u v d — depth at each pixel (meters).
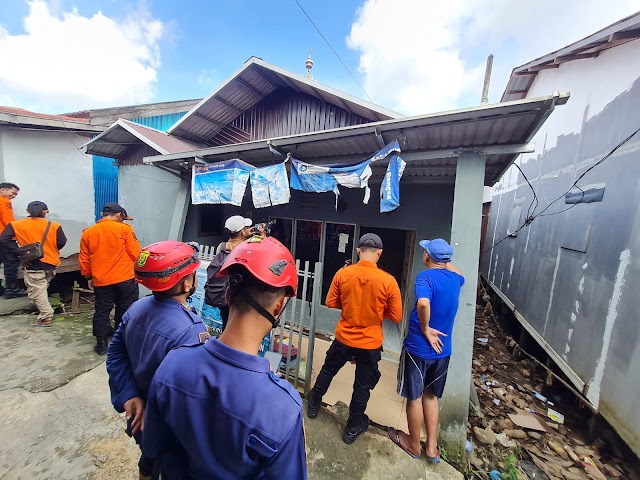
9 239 4.48
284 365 3.26
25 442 2.22
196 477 0.79
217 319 3.84
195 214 5.54
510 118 2.17
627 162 3.03
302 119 5.54
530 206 5.93
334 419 2.63
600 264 3.28
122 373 1.35
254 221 5.66
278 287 0.82
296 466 0.75
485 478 2.40
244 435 0.71
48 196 6.10
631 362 2.65
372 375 2.37
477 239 2.60
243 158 4.24
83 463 2.08
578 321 3.61
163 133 5.93
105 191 7.01
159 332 1.25
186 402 0.75
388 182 2.73
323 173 3.22
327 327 4.82
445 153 2.73
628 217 2.91
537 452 2.82
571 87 4.73
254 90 5.51
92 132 6.36
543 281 4.84
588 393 3.19
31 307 4.74
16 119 5.14
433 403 2.33
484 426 3.06
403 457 2.33
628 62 3.23
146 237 5.85
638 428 2.50
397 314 2.25
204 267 3.97
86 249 3.29
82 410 2.58
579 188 3.99
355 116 5.07
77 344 3.72
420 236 4.22
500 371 4.57
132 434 1.29
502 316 7.26
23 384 2.88
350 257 4.87
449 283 2.27
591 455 2.85
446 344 2.30
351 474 2.16
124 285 3.50
